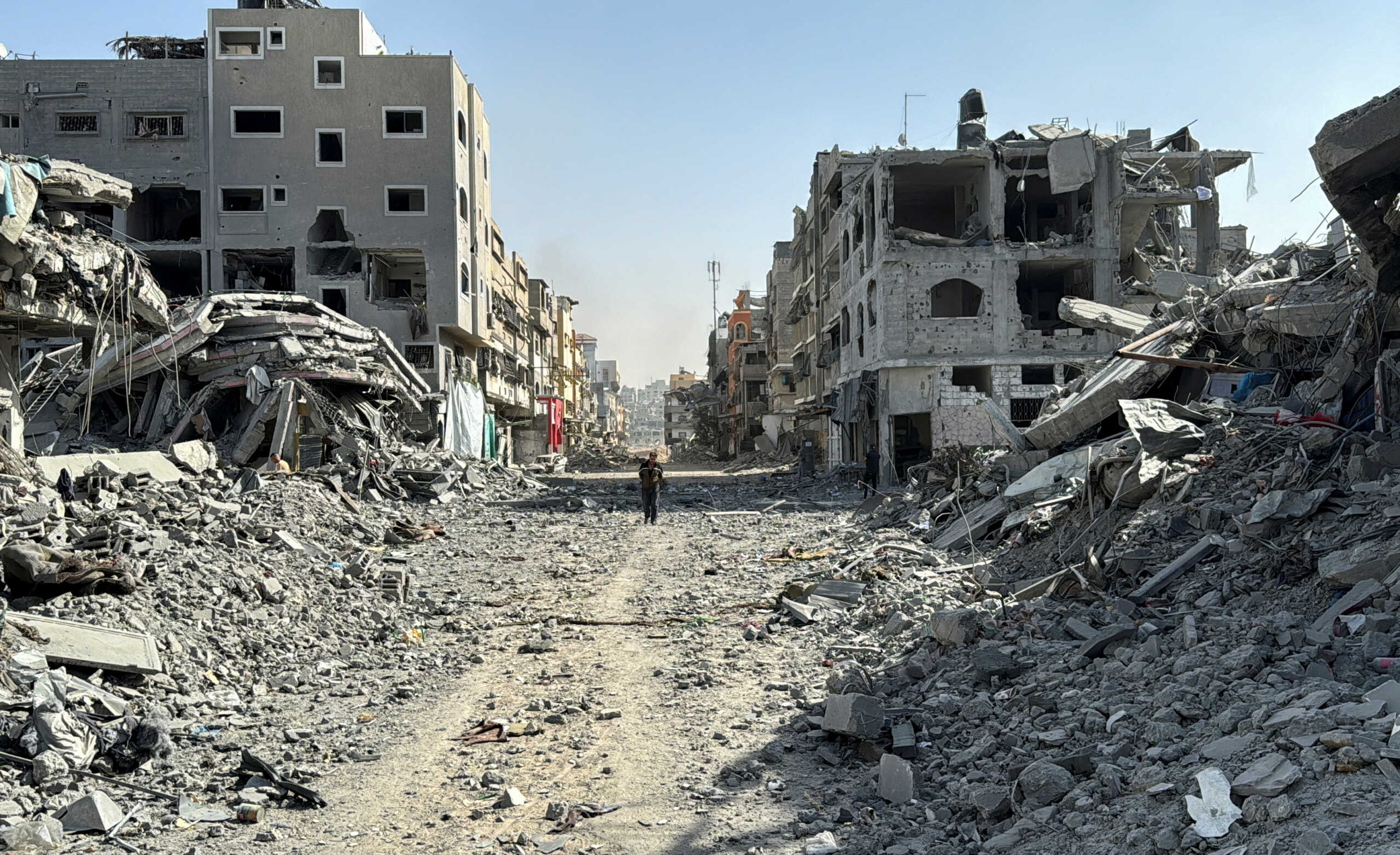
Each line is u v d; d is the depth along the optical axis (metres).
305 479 23.89
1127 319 23.28
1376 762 4.34
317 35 42.47
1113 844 4.64
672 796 6.24
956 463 19.69
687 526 22.78
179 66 42.19
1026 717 6.75
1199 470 11.60
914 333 33.34
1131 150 35.59
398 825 5.87
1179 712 5.85
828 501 28.61
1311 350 14.93
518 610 12.68
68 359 27.41
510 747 7.30
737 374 85.19
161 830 5.75
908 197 39.38
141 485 15.62
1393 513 8.20
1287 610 7.60
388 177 42.62
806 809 5.99
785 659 9.79
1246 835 4.26
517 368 61.88
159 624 9.27
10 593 9.07
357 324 32.75
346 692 8.88
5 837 5.24
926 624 10.16
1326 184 9.80
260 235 42.16
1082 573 10.09
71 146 41.81
